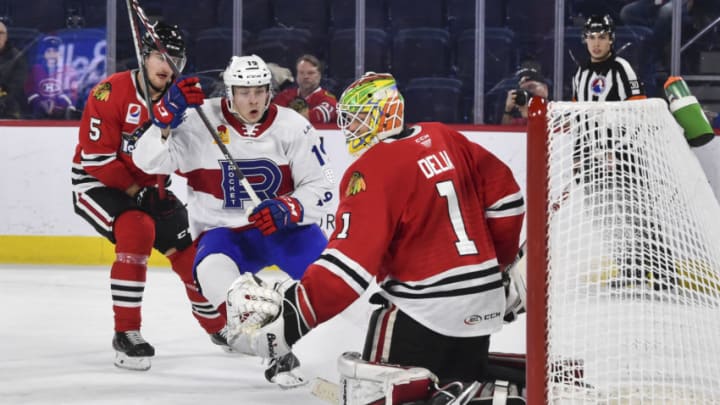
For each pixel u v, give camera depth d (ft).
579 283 18.29
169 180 33.35
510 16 64.75
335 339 37.22
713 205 19.47
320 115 58.75
